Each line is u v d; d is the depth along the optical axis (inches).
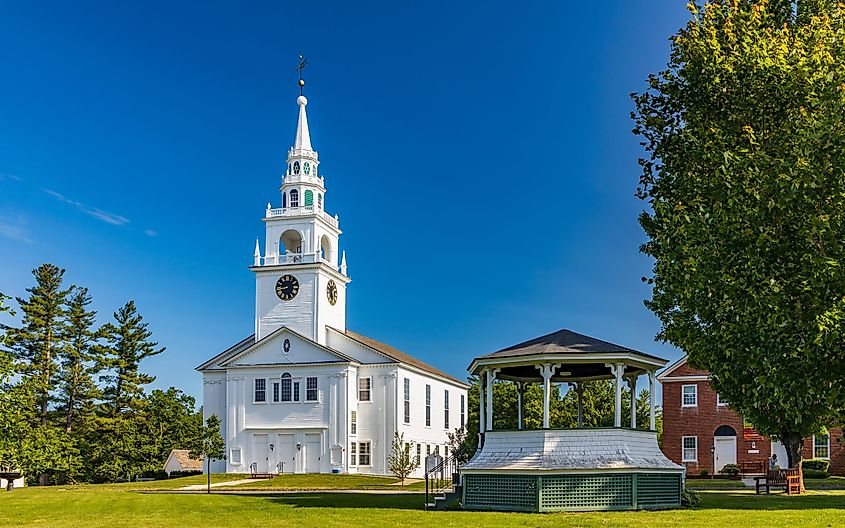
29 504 1245.7
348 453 2684.5
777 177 832.9
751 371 931.3
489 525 893.2
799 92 921.5
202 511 1123.3
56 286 3068.4
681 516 962.1
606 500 1090.1
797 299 829.8
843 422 1187.9
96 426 2891.2
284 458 2728.8
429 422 3122.5
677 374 2413.9
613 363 1152.8
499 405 2920.8
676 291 967.6
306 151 2920.8
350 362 2719.0
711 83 1010.1
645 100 1190.3
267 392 2773.1
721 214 884.6
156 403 2945.4
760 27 1056.2
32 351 3014.3
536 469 1082.7
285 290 2844.5
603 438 1123.9
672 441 2388.0
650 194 1195.3
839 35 964.0
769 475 1460.4
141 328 3164.4
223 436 2837.1
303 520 977.5
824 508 1082.7
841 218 812.6
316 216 2849.4
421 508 1157.7
